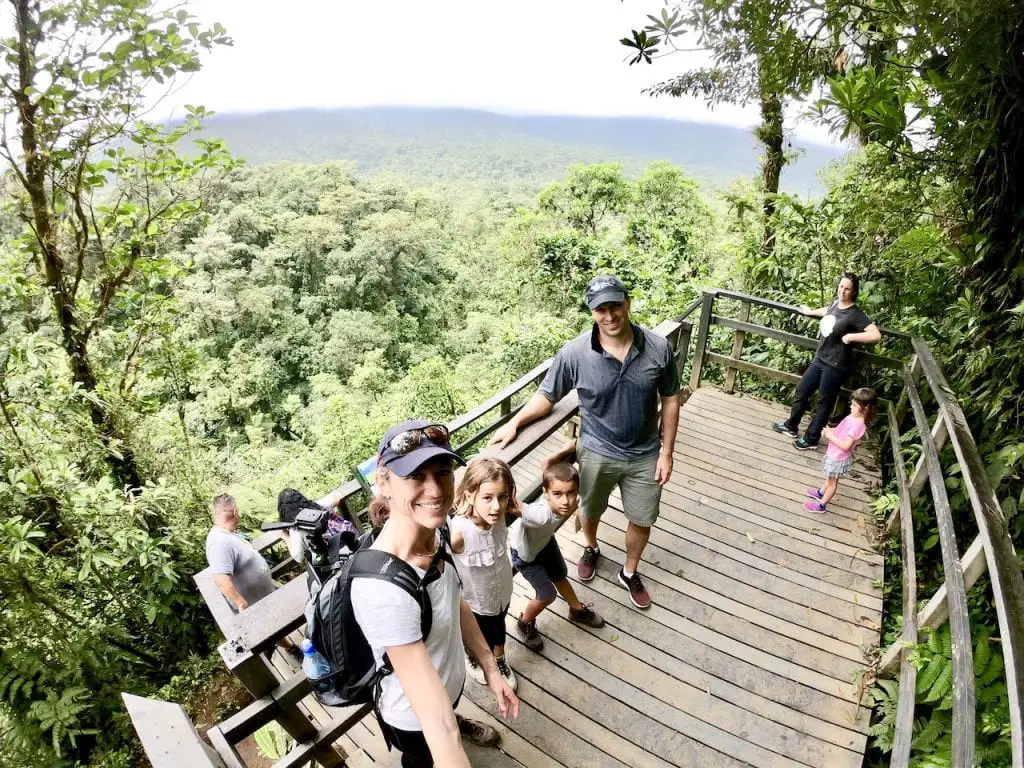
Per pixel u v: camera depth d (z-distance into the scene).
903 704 2.09
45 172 4.50
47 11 3.86
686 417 4.72
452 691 1.39
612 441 2.61
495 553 2.08
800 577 3.13
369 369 24.91
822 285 5.46
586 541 3.07
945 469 3.33
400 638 1.10
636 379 2.42
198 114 4.78
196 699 5.06
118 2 3.92
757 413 4.79
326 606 1.27
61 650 4.66
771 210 8.05
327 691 1.39
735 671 2.62
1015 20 1.91
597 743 2.35
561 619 2.88
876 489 3.82
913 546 2.76
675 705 2.49
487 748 2.34
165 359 6.06
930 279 4.23
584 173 21.45
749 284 6.91
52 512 4.76
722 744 2.34
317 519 1.48
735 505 3.69
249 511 6.93
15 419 4.73
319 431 16.33
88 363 5.27
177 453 6.29
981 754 1.98
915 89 3.07
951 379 3.49
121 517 4.94
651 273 9.44
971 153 2.79
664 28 1.95
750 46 2.01
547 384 2.62
